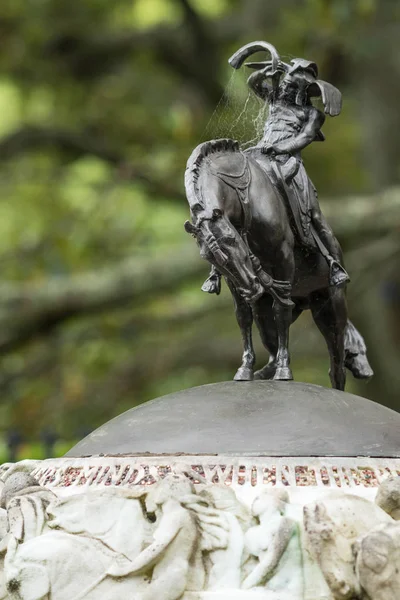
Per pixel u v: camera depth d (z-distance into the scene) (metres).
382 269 16.27
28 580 4.96
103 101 19.02
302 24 16.22
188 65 18.72
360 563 4.72
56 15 18.23
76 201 19.61
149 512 4.99
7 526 5.14
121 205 18.66
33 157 19.06
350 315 17.03
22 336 15.58
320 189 18.20
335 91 6.19
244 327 6.07
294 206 6.01
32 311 15.47
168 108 19.03
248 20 17.33
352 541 4.80
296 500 4.99
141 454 5.33
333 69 16.73
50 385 16.89
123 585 4.89
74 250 17.84
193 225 5.57
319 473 5.11
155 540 4.89
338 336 6.38
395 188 16.02
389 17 15.96
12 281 17.50
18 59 18.19
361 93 17.00
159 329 16.91
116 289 15.45
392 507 4.94
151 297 15.90
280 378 5.89
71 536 5.00
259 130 6.38
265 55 7.14
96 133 18.64
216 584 4.88
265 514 4.90
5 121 20.47
